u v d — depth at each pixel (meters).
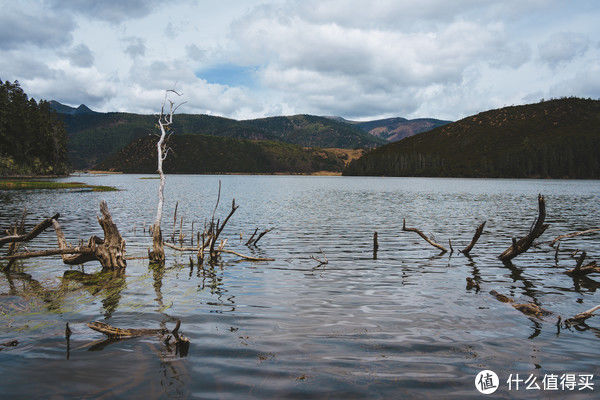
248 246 19.98
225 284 12.31
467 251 18.12
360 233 24.64
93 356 6.81
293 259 16.67
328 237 22.98
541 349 7.34
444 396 5.54
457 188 101.88
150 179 181.50
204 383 5.85
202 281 12.71
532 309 9.58
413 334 8.03
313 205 48.22
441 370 6.39
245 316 9.11
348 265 15.41
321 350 7.15
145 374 6.14
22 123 147.50
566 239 22.41
